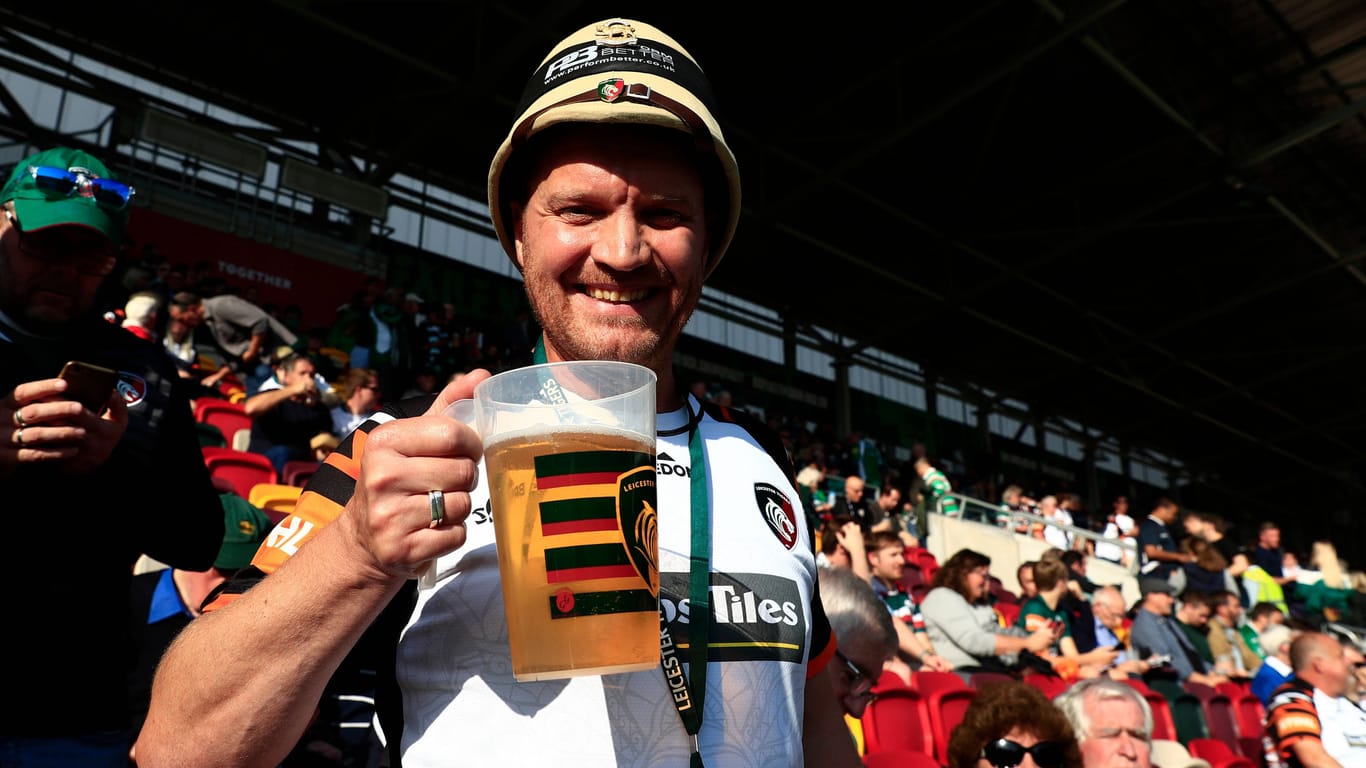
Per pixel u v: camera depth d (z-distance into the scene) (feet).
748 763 2.90
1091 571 41.81
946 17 40.14
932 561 33.83
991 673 18.66
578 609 2.23
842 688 7.82
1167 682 21.11
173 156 40.34
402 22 39.96
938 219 54.19
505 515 2.33
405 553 2.23
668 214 3.14
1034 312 64.59
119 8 38.55
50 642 5.01
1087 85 44.09
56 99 38.63
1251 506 90.68
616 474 2.33
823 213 53.31
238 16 39.37
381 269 45.62
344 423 22.77
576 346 3.11
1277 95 46.14
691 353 57.77
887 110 46.19
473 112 45.47
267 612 2.34
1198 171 49.16
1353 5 40.93
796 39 41.24
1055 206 52.85
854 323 65.87
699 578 3.08
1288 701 16.10
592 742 2.70
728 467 3.52
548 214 3.12
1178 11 40.93
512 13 38.81
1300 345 67.92
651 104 2.99
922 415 70.08
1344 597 40.96
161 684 2.51
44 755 4.87
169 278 30.89
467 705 2.72
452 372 37.52
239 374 28.37
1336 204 53.88
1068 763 8.66
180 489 5.98
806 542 3.67
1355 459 87.76
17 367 5.48
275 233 42.16
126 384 5.82
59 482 5.19
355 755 9.07
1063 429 80.48
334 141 46.73
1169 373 73.10
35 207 5.37
